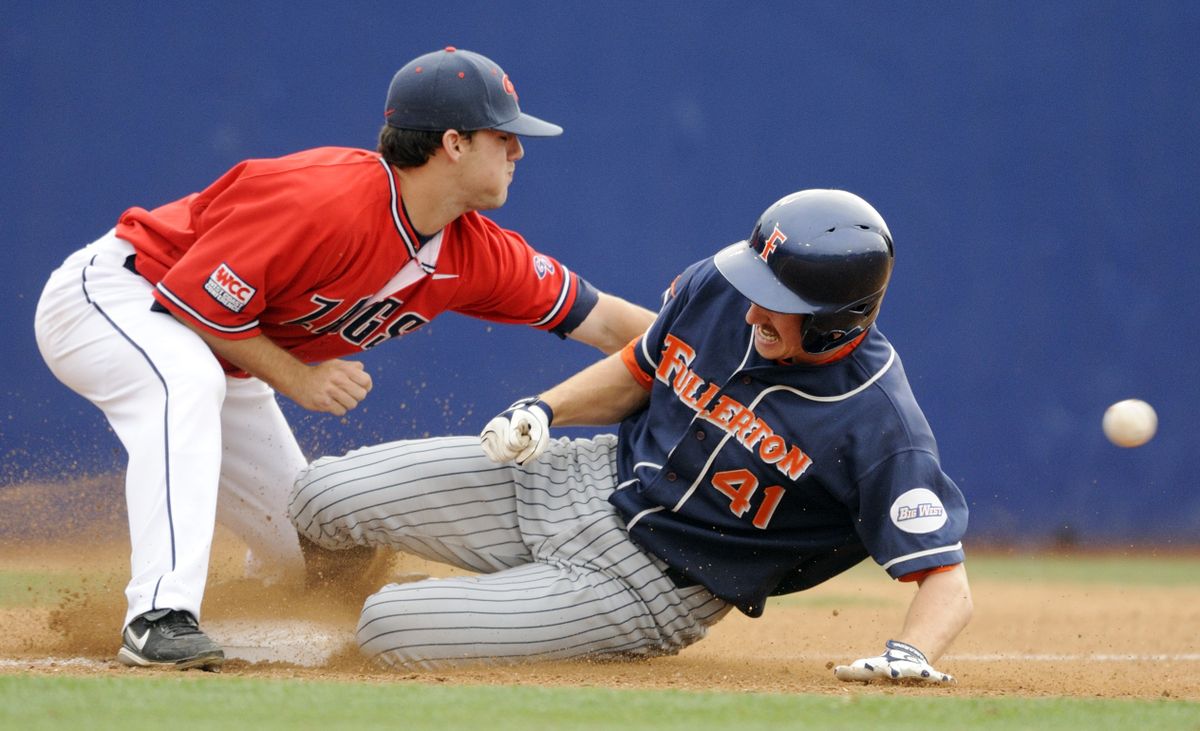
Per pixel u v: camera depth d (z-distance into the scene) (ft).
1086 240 107.24
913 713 30.99
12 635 46.88
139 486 39.40
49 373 94.68
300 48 100.94
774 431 40.68
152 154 98.99
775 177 105.60
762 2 104.73
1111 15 106.73
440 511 45.06
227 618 45.93
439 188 43.24
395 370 98.07
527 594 41.63
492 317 50.70
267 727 26.61
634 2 104.12
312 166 42.47
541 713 29.27
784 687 37.19
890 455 39.60
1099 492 106.93
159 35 98.78
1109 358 107.45
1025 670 50.49
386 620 40.34
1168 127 107.24
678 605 43.11
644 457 43.73
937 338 106.73
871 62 105.81
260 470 50.65
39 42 96.99
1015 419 107.04
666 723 28.43
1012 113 106.73
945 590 39.37
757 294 39.01
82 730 25.59
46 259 96.84
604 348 52.95
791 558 42.68
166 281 41.47
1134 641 63.57
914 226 106.52
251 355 42.52
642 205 104.58
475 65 43.21
